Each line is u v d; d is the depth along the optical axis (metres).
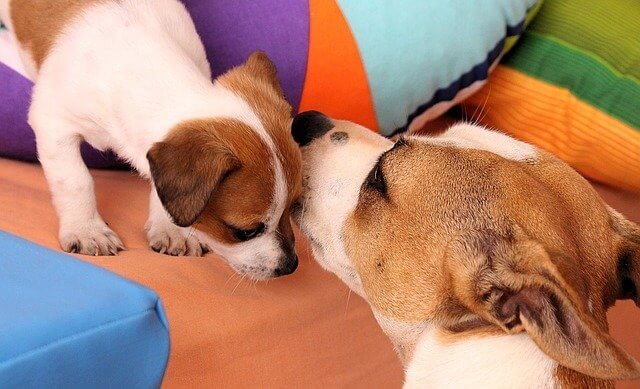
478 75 0.84
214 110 0.66
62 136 0.71
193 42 0.74
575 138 0.85
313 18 0.79
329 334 0.69
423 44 0.80
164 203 0.62
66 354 0.47
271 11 0.78
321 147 0.68
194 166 0.63
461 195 0.60
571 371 0.56
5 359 0.45
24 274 0.50
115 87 0.69
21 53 0.76
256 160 0.65
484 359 0.57
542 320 0.53
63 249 0.69
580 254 0.59
